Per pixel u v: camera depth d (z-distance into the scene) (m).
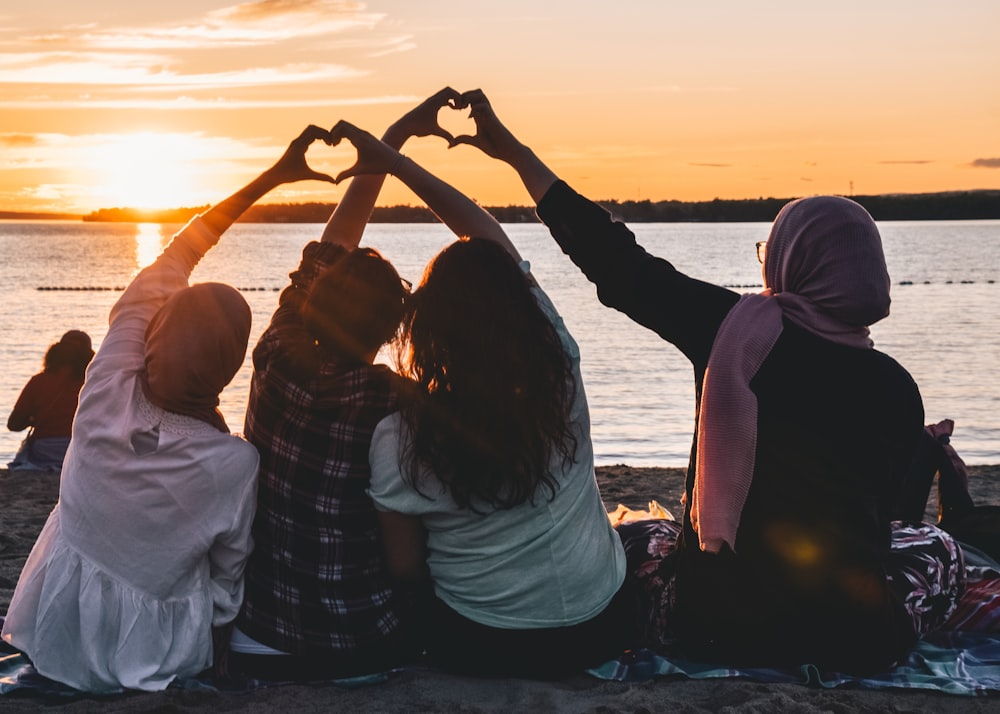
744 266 96.12
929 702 3.02
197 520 2.99
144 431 2.98
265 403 3.06
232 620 3.12
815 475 2.98
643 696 3.00
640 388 19.75
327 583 3.05
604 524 3.21
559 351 2.97
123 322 3.21
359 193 3.73
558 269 84.06
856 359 2.97
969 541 3.92
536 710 2.93
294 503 3.03
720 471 2.98
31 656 3.05
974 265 87.19
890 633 3.13
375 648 3.11
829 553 3.01
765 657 3.17
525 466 2.91
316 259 3.26
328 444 3.00
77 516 3.03
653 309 3.14
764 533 3.03
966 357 24.25
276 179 3.47
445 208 3.53
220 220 3.46
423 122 3.63
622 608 3.27
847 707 2.90
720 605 3.13
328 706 2.96
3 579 4.61
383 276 2.98
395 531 3.07
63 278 66.44
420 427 2.91
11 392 18.31
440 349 2.90
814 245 2.97
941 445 3.95
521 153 3.48
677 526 3.67
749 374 2.96
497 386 2.87
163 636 3.04
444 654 3.19
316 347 3.03
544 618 3.09
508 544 3.03
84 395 3.07
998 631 3.51
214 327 2.98
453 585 3.12
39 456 8.65
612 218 3.31
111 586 3.01
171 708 2.87
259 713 2.90
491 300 2.89
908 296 47.88
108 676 3.00
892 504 3.12
